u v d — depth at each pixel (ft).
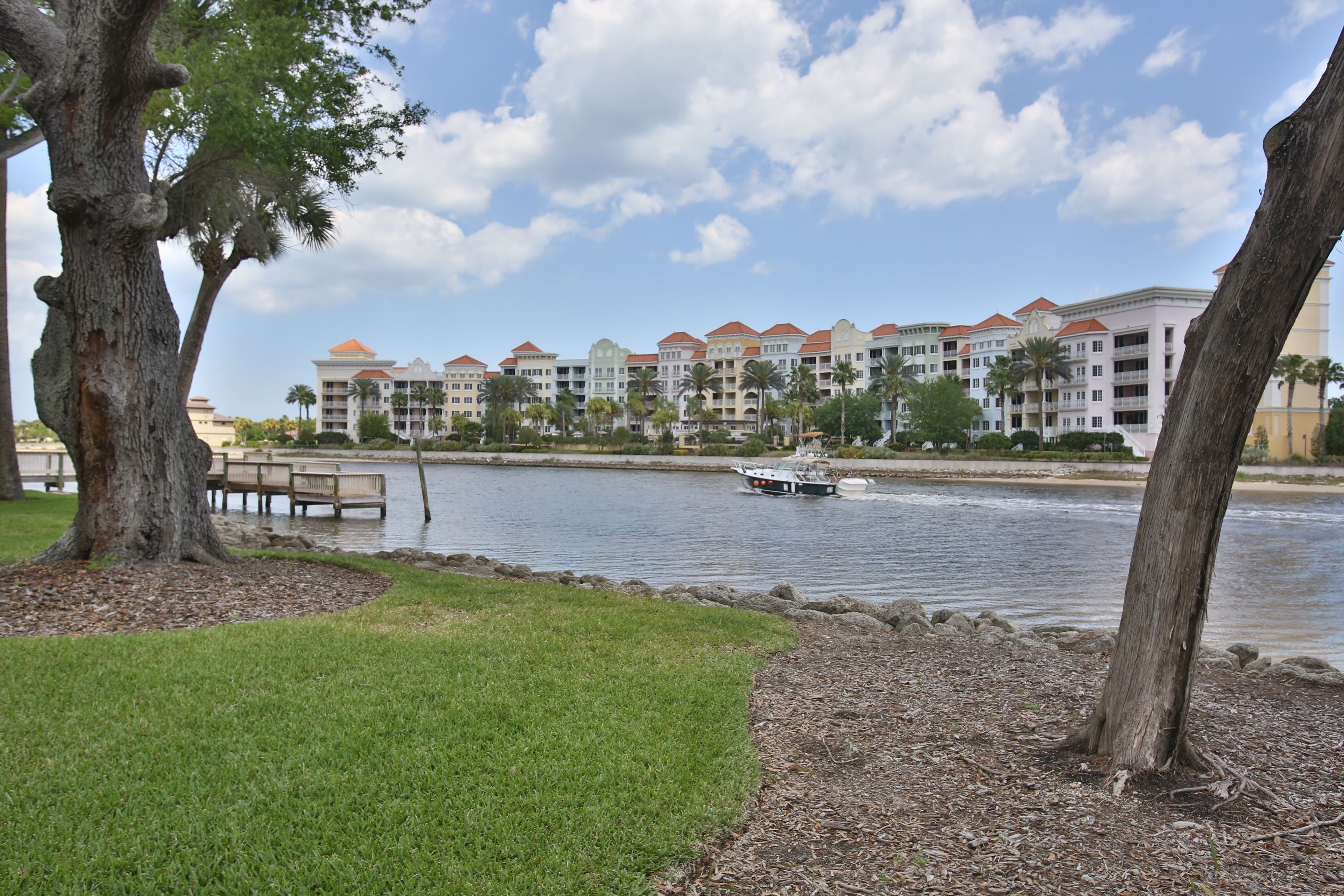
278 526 101.81
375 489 111.14
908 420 320.50
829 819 14.99
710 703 21.22
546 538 96.27
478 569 56.70
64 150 32.01
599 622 31.42
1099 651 33.22
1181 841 14.08
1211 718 21.22
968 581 69.31
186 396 51.03
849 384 357.82
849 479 188.14
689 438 375.86
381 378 462.60
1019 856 13.56
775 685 24.26
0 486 68.90
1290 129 14.69
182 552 36.42
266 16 42.68
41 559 33.63
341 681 21.53
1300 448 243.19
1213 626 52.65
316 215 58.23
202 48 42.37
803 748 18.71
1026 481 228.63
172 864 12.67
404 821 14.29
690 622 32.58
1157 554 16.78
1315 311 252.62
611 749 17.63
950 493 191.42
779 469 201.46
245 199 50.34
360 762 16.47
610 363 465.88
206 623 28.27
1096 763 17.30
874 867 13.24
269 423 479.82
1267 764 17.61
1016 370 273.95
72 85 31.42
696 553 84.64
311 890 12.25
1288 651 45.42
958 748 18.61
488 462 340.59
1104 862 13.35
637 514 130.82
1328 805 15.60
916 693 23.47
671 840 13.91
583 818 14.53
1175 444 16.65
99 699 19.42
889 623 39.58
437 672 22.74
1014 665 27.66
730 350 406.21
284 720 18.53
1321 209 14.39
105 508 34.04
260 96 43.50
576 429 434.30
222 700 19.69
